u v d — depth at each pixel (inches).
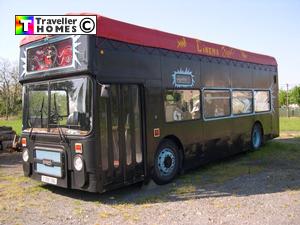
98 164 247.8
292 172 347.6
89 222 215.3
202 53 365.7
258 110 481.1
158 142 299.9
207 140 366.3
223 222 207.0
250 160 420.2
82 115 251.4
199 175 344.2
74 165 254.4
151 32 304.0
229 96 409.7
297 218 210.7
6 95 1284.4
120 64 268.8
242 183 305.7
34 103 288.4
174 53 325.7
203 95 362.9
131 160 276.8
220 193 274.1
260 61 488.1
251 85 461.4
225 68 404.5
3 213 235.0
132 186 303.4
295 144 542.9
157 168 302.2
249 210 228.2
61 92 266.5
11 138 535.8
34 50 286.0
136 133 282.8
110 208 242.2
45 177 276.7
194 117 349.4
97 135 247.9
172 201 255.9
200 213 225.0
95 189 246.8
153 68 300.0
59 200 263.9
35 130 284.2
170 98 317.7
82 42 250.5
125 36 275.9
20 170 379.9
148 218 218.8
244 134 441.7
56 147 266.7
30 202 259.6
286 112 1400.1
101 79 252.8
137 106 285.1
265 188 286.0
